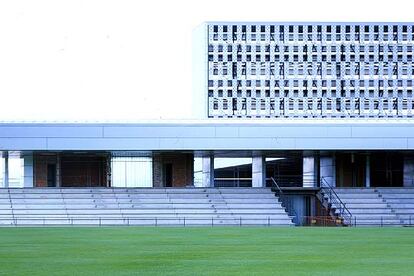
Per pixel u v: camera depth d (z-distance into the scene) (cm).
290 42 19388
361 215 6300
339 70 19450
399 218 6244
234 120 6481
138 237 4019
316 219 6538
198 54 19825
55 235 4228
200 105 19475
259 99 19250
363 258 2614
